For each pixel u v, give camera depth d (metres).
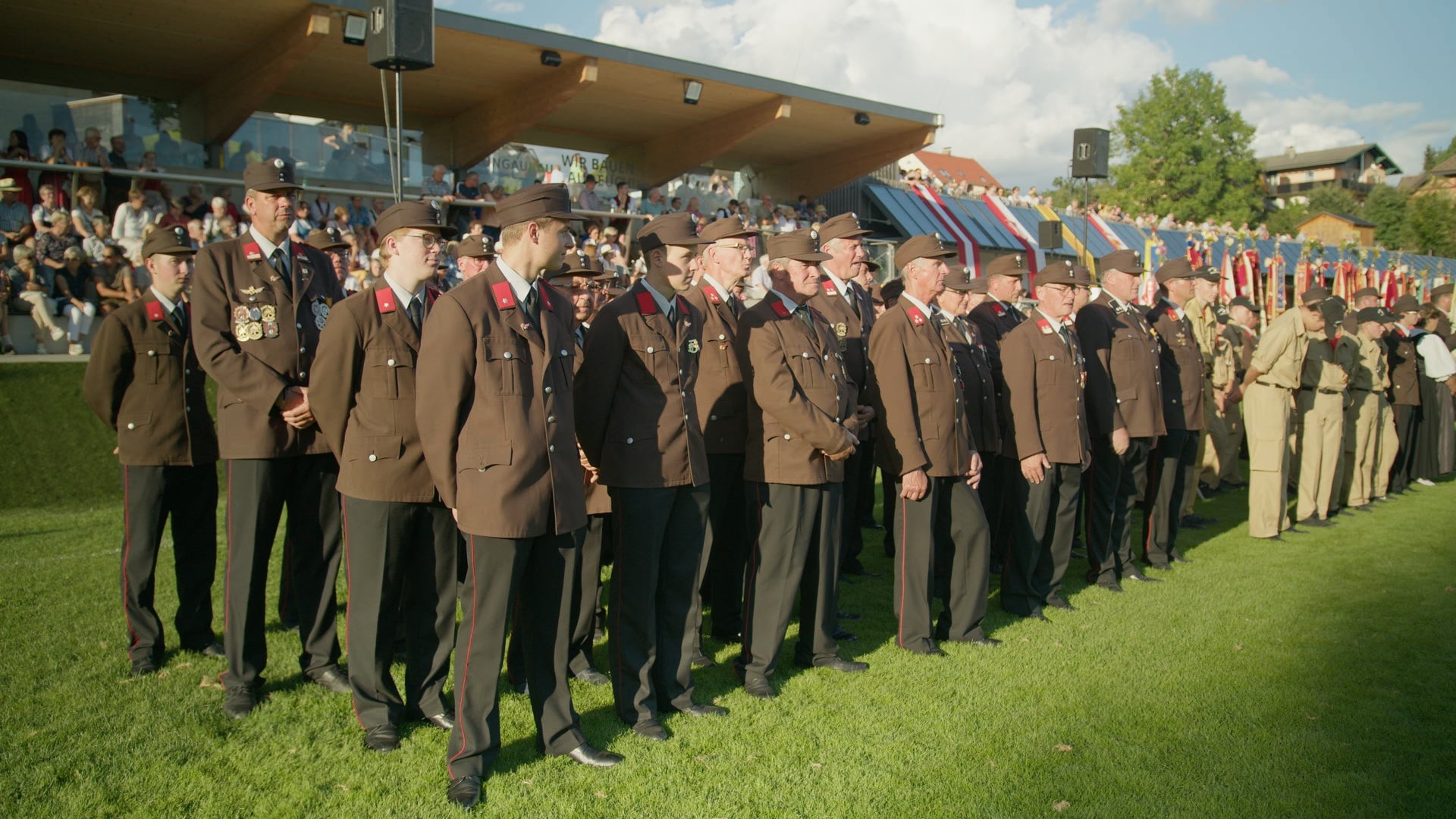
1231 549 7.53
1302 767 3.71
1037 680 4.59
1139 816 3.33
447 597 4.03
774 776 3.56
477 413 3.40
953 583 5.19
